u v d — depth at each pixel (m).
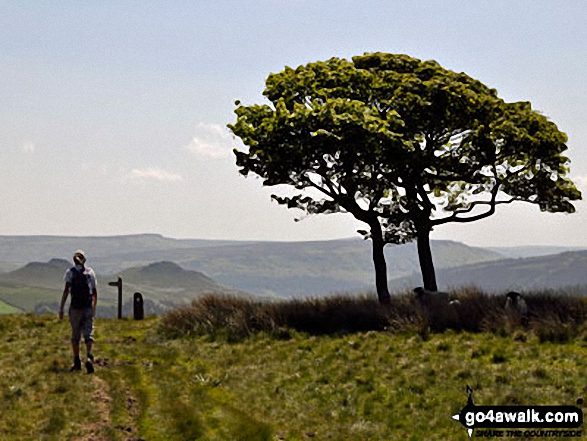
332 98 25.00
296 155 23.27
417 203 27.45
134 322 25.31
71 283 14.26
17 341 19.16
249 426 10.65
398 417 11.52
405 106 25.75
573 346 16.17
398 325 20.06
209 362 17.20
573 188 27.58
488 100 26.31
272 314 21.95
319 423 11.46
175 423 10.65
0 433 9.76
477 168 26.56
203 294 24.84
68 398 11.76
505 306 20.27
